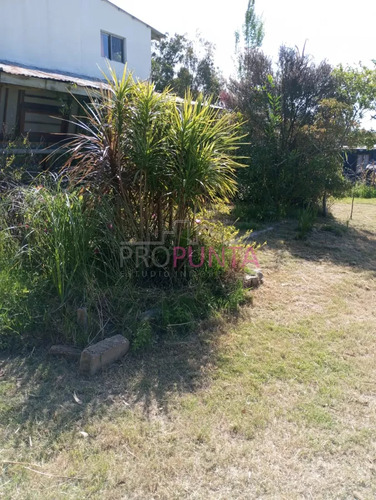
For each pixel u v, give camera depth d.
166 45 30.14
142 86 4.33
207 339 4.03
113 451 2.63
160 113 4.31
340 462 2.61
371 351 4.01
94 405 3.05
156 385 3.32
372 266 6.72
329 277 6.09
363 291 5.62
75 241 4.05
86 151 4.58
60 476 2.43
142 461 2.55
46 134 10.46
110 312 4.05
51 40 11.72
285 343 4.07
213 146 4.43
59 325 3.80
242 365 3.65
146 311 4.21
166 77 29.02
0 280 4.01
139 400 3.14
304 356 3.85
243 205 10.12
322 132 9.83
